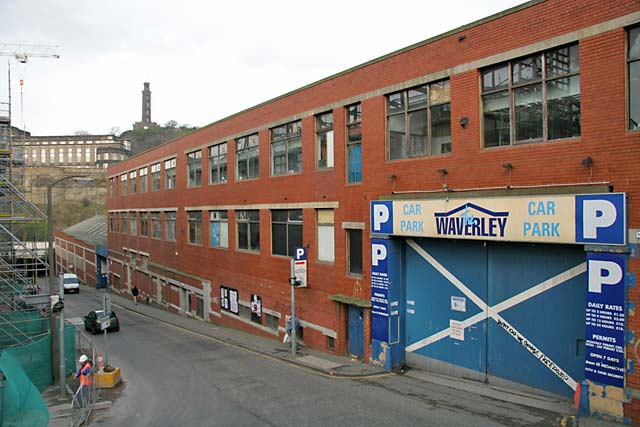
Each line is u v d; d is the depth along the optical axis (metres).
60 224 94.38
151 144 127.44
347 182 18.55
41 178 95.12
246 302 26.16
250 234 26.00
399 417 11.59
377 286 16.52
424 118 15.42
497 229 12.70
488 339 13.98
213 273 30.12
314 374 16.48
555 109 11.96
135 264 46.47
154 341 25.31
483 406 12.12
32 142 113.94
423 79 15.21
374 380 15.25
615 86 10.69
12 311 22.03
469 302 14.48
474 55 13.68
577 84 11.52
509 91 12.93
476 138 13.61
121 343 24.97
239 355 20.59
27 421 11.98
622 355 10.29
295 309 21.61
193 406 13.51
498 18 13.05
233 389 14.97
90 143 114.94
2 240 28.11
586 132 11.13
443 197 14.22
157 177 40.31
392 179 16.25
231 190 27.55
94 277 59.84
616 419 10.34
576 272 11.95
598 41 10.98
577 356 11.93
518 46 12.57
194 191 32.75
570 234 11.16
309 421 11.60
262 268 24.44
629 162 10.41
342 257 18.62
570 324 12.08
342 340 18.72
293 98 21.67
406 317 16.53
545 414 11.26
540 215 11.74
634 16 10.39
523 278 13.09
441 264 15.30
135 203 46.06
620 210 10.32
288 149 22.39
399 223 15.60
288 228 22.45
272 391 14.46
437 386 14.16
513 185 12.63
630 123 10.55
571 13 11.47
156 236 41.06
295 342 19.80
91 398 14.38
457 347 14.86
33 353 16.69
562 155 11.59
